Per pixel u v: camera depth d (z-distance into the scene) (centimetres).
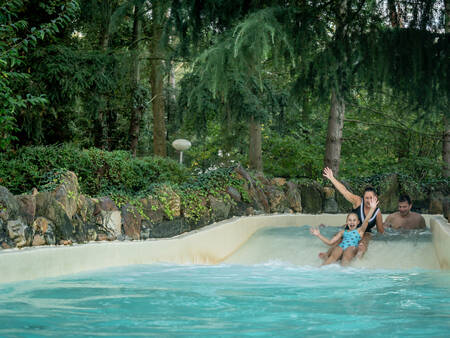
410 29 980
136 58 1553
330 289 541
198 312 412
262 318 390
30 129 1185
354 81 1097
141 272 657
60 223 640
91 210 709
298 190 1183
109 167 1056
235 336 332
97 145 1739
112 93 1636
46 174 705
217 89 1041
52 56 1173
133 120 1923
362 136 1967
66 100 1265
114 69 1409
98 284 554
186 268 718
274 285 573
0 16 799
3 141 849
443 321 378
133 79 1692
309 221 1165
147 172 1224
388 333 341
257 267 760
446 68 987
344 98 1101
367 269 738
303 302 460
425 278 636
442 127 1830
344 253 776
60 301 455
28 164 861
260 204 1074
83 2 1411
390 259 767
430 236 862
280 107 1644
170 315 400
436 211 1288
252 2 1059
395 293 514
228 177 1041
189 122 1606
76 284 547
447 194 1305
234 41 919
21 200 611
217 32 1082
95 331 344
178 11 1061
